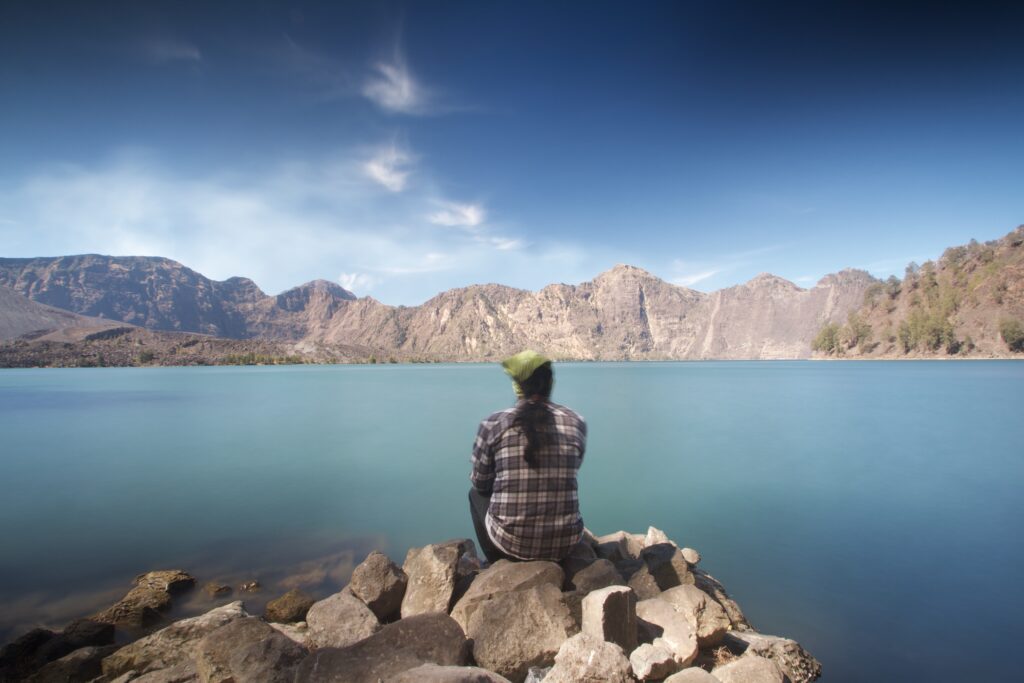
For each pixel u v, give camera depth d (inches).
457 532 420.8
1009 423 1039.6
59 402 1793.8
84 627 249.1
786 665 209.0
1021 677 209.2
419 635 174.7
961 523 414.3
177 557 366.6
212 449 818.2
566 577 222.2
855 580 309.6
